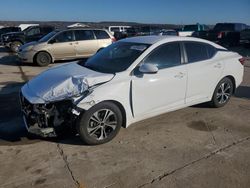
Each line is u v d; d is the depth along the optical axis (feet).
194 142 15.89
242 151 14.92
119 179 12.41
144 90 16.26
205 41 20.01
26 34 70.23
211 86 20.06
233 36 79.61
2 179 12.37
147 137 16.40
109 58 17.70
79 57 46.26
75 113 14.23
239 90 27.30
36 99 14.60
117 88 15.26
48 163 13.61
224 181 12.30
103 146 15.28
